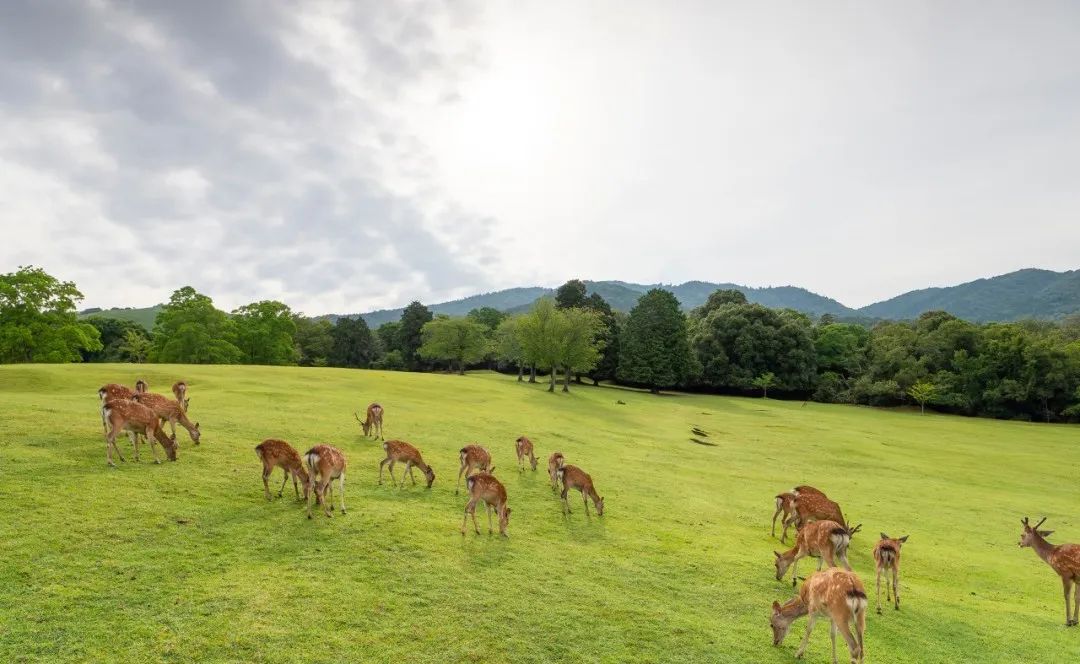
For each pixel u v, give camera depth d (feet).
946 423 198.39
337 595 31.71
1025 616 39.68
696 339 285.23
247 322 237.86
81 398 77.41
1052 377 220.23
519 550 41.96
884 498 78.64
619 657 28.63
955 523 67.82
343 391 114.73
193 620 27.96
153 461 50.67
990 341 239.50
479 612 31.60
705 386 281.54
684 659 29.01
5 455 46.57
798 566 46.16
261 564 34.45
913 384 250.57
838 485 85.25
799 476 89.81
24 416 59.57
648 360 245.04
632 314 253.85
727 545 49.55
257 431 67.72
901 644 33.27
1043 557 42.11
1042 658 32.48
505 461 73.41
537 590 35.14
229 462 53.67
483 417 105.81
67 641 25.36
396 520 44.37
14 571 30.17
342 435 72.18
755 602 37.47
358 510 45.62
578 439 97.86
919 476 99.30
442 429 86.69
